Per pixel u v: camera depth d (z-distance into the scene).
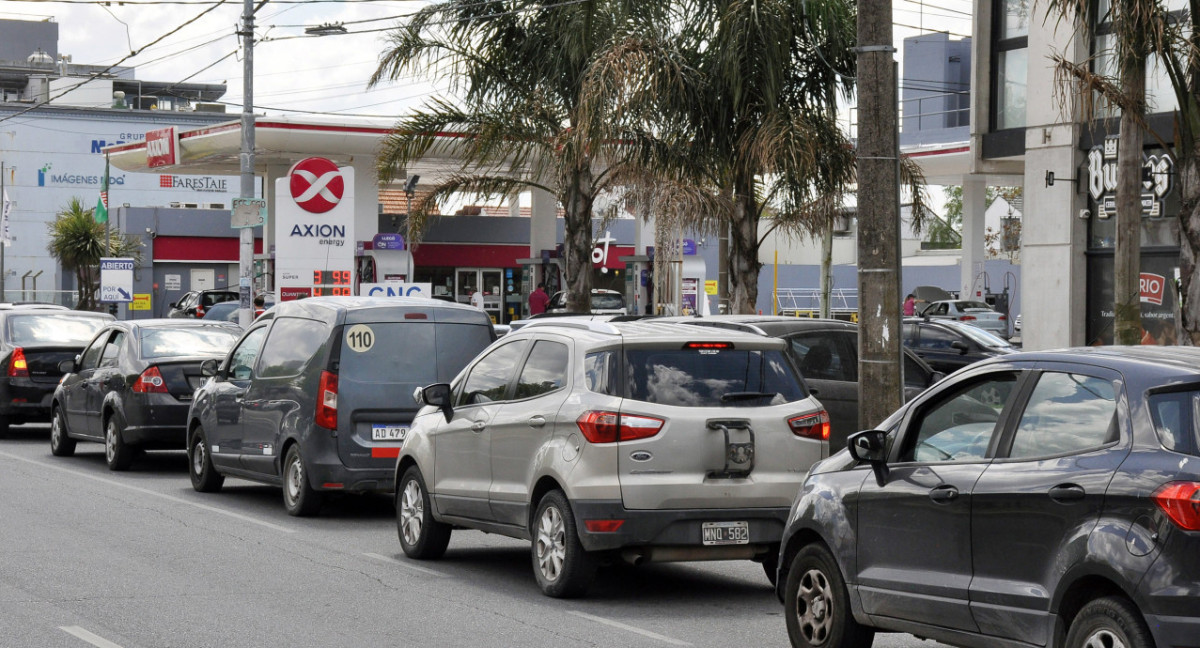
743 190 34.94
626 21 36.00
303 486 22.64
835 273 108.94
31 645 13.23
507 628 14.40
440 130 42.16
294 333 23.53
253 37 48.53
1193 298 22.81
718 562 19.52
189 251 100.12
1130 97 24.86
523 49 41.00
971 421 11.41
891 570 11.73
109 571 17.52
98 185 137.75
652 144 35.91
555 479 15.76
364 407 22.09
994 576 10.60
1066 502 9.95
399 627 14.38
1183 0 31.84
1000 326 71.31
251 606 15.39
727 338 15.95
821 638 12.64
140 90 163.75
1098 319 40.03
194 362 29.42
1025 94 43.38
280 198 40.47
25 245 135.38
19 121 134.88
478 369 18.17
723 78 33.66
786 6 33.38
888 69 22.52
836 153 34.50
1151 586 9.17
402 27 41.38
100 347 32.09
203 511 23.69
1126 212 26.62
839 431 23.33
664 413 15.30
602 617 15.10
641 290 71.56
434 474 18.50
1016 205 116.38
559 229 89.75
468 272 87.69
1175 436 9.55
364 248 75.00
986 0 44.25
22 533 20.59
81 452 34.75
